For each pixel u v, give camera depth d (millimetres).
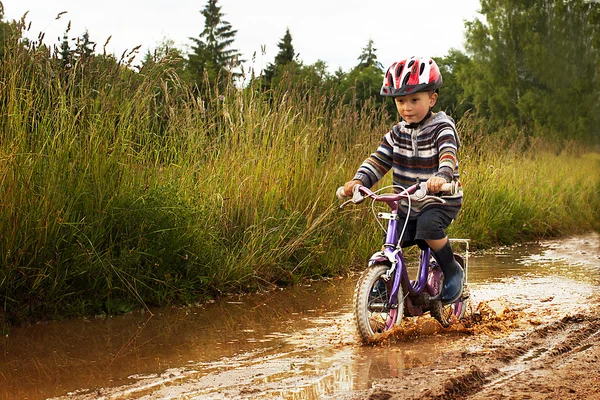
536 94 29750
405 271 4793
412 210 4848
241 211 7172
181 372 4129
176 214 6223
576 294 6434
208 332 5125
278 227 7102
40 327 5160
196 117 7309
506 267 8102
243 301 6207
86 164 5758
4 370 4176
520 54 36125
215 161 7285
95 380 3984
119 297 5809
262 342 4844
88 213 5730
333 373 4070
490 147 12281
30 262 5285
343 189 4941
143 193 6094
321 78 9156
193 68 31109
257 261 6840
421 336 4992
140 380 3979
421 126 4871
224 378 4000
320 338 4945
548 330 5070
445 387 3695
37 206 5410
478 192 10500
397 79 4781
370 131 9125
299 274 7156
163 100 7047
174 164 6715
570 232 11656
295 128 8289
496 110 38625
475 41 40219
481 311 5730
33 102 5727
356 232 8102
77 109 6023
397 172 5012
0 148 5312
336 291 6668
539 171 13039
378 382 3840
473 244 9766
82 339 4879
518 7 36594
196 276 6309
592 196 12625
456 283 5055
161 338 4941
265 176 7391
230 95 7867
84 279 5625
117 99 6289
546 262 8508
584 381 3873
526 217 11242
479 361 4254
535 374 4027
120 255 5766
